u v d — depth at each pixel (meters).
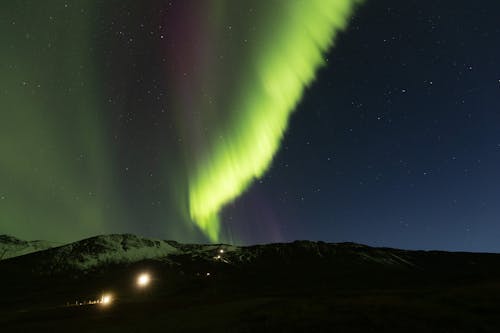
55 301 98.94
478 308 29.06
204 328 28.78
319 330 24.88
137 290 115.81
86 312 52.41
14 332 37.59
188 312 42.25
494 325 24.53
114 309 54.53
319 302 38.66
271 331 25.62
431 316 27.06
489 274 104.81
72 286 132.38
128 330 31.92
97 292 115.62
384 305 31.94
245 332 26.02
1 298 115.94
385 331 23.86
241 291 100.25
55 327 39.06
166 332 28.86
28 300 105.62
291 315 30.33
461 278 100.12
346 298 43.41
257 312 33.97
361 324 25.67
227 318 32.59
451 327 24.27
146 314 45.75
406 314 27.98
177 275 142.12
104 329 34.53
